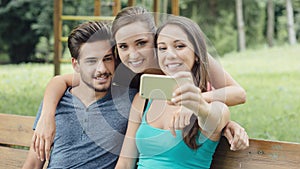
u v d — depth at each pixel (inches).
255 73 510.0
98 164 115.6
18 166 136.8
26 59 755.4
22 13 737.6
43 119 118.9
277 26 978.1
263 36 979.9
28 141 135.3
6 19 743.7
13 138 137.6
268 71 523.5
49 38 748.6
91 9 731.4
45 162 127.4
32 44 755.4
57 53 399.2
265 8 972.6
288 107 326.6
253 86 420.5
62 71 462.9
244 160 111.5
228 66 565.9
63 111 120.5
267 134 244.2
